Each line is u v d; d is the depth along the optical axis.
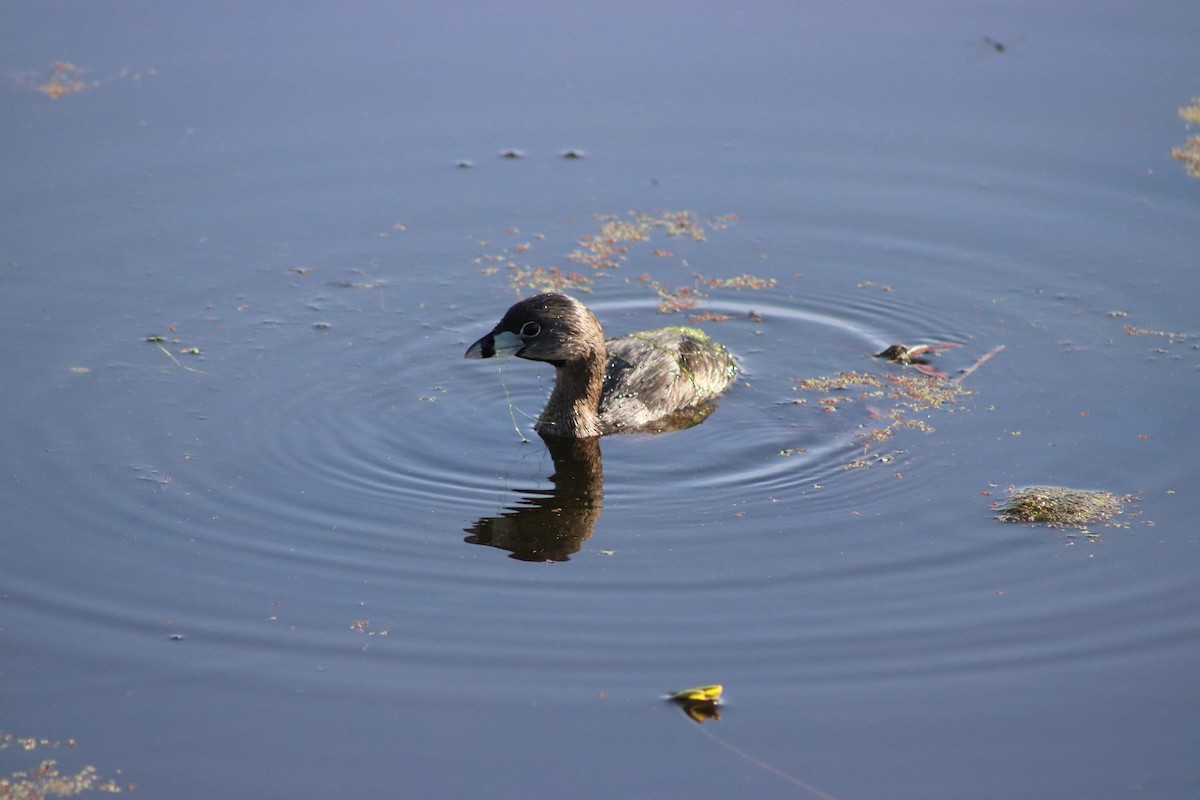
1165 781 8.16
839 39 21.02
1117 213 16.70
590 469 12.30
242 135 18.41
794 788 8.15
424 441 12.71
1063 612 9.83
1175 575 10.21
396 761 8.38
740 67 20.28
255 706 8.88
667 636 9.62
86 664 9.26
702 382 13.76
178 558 10.57
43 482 11.56
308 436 12.62
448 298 15.34
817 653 9.42
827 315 15.21
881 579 10.31
